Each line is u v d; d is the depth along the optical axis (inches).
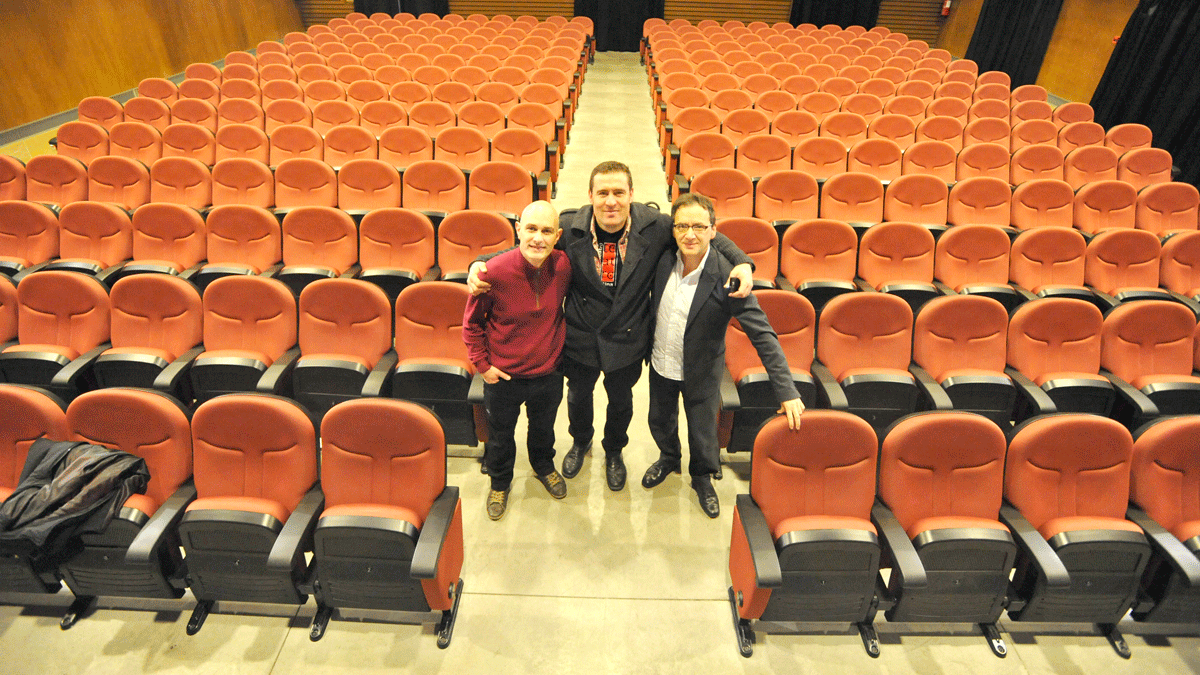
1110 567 70.7
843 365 104.2
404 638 74.8
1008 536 68.5
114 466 71.5
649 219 74.0
